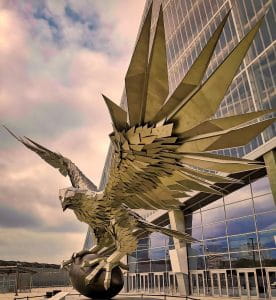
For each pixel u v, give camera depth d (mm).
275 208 17781
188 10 31266
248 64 20375
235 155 20734
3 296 30203
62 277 52125
